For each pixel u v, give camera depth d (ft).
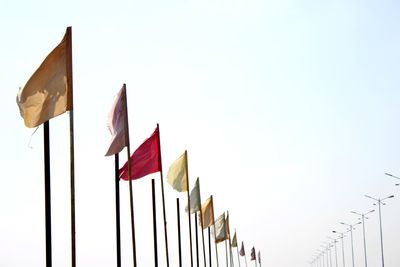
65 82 55.11
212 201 170.40
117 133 74.33
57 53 55.21
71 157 54.70
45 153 53.62
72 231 53.78
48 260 51.29
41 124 54.24
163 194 95.40
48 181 52.95
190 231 133.69
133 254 75.25
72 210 54.08
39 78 54.44
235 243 291.38
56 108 54.60
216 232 200.13
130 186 75.05
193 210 150.30
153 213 106.22
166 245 100.83
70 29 55.93
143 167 92.53
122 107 74.54
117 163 74.84
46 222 51.90
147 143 92.79
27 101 54.24
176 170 123.65
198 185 151.23
